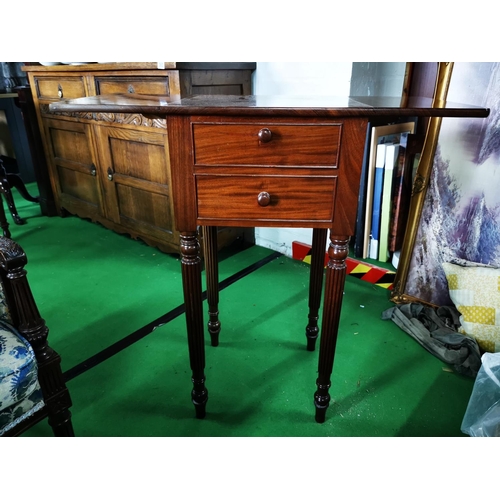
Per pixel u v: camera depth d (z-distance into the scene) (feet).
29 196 9.43
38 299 5.68
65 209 9.00
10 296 2.81
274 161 2.71
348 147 2.65
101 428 3.60
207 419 3.70
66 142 7.91
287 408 3.83
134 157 6.56
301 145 2.66
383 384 4.12
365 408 3.83
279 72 5.93
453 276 4.64
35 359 2.60
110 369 4.33
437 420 3.68
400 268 5.43
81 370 4.31
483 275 4.45
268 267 6.61
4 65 10.57
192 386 4.11
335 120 2.59
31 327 2.67
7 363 2.46
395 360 4.46
